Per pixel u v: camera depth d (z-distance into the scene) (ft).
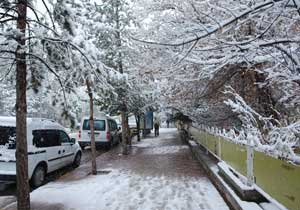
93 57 25.45
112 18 55.42
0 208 25.45
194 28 15.15
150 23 25.73
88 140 70.18
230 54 18.07
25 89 22.82
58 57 24.54
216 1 18.28
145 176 37.11
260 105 30.94
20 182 22.44
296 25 20.27
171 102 44.34
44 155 36.65
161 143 85.05
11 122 33.24
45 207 25.13
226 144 30.35
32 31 22.86
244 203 20.18
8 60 24.04
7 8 22.21
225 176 28.35
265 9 14.29
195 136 68.90
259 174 19.57
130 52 37.06
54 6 23.76
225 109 45.14
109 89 30.01
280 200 16.03
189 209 23.63
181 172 39.45
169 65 25.75
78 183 33.99
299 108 23.99
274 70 21.94
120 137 88.79
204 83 35.86
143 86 56.44
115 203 25.89
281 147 15.44
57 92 25.93
